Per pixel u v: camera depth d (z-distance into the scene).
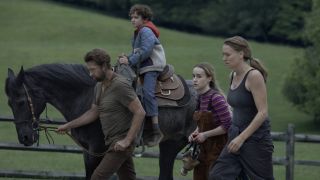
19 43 67.19
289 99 45.19
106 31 74.81
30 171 14.69
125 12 107.69
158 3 102.62
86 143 10.90
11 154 23.72
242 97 9.19
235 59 9.20
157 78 11.80
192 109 12.00
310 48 45.78
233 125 9.34
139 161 24.08
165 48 68.69
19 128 10.74
